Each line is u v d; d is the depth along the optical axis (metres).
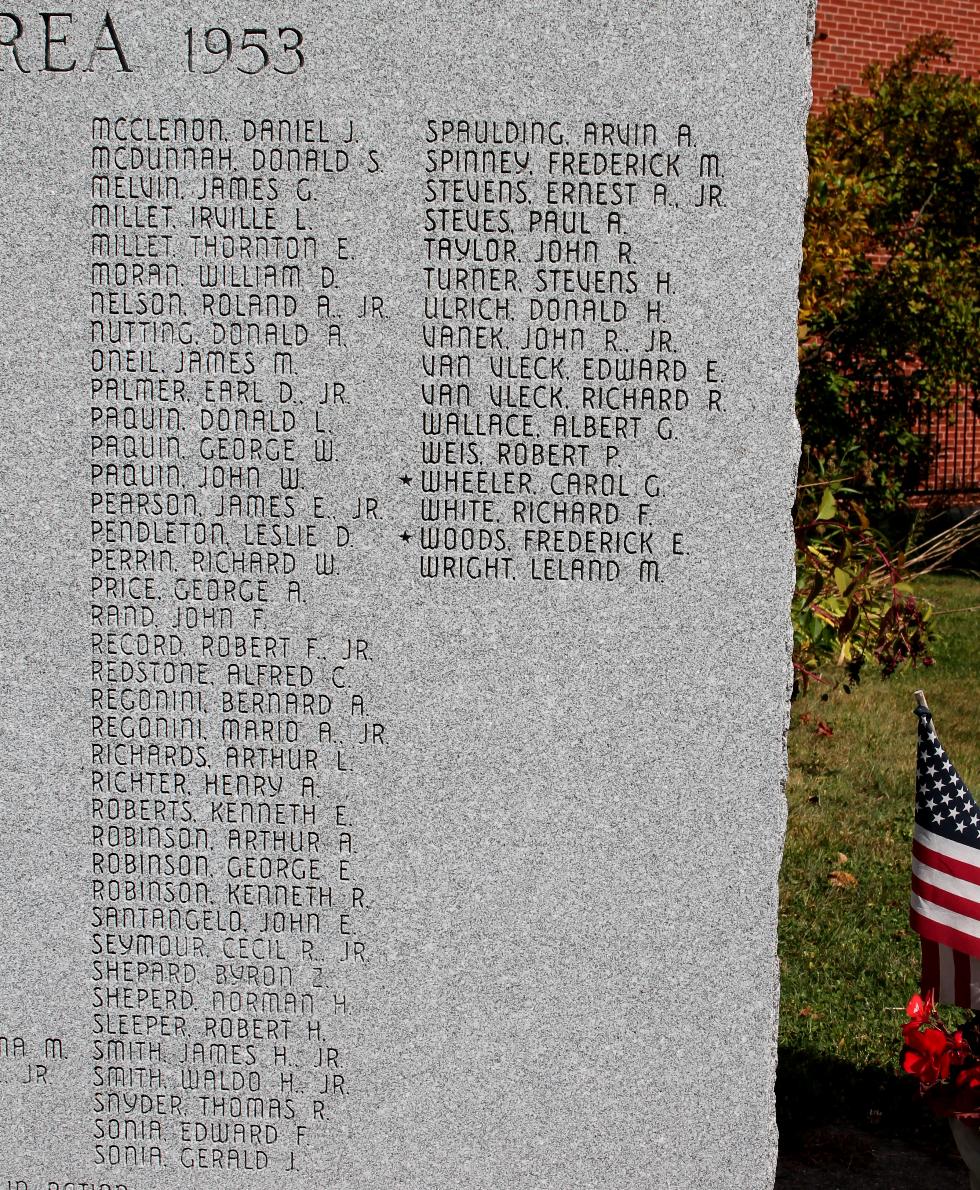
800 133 3.12
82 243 3.23
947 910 3.50
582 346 3.20
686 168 3.14
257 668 3.34
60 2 3.17
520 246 3.18
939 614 10.02
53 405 3.28
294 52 3.15
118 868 3.42
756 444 3.21
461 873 3.39
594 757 3.34
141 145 3.20
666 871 3.37
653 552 3.26
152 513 3.30
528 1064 3.44
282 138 3.18
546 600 3.29
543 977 3.41
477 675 3.32
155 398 3.27
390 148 3.17
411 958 3.42
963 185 11.05
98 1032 3.46
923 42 11.67
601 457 3.24
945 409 11.91
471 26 3.13
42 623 3.35
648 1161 3.46
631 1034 3.42
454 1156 3.48
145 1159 3.50
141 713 3.37
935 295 10.70
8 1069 3.48
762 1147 3.43
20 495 3.31
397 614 3.31
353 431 3.25
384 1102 3.47
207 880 3.41
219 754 3.37
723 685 3.30
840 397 10.38
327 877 3.40
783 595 3.26
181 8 3.16
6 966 3.46
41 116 3.20
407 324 3.21
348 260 3.20
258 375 3.25
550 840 3.37
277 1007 3.45
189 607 3.33
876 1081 4.30
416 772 3.36
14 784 3.40
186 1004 3.45
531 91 3.14
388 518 3.28
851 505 6.25
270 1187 3.49
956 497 13.26
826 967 4.98
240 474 3.28
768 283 3.16
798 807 6.44
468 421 3.24
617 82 3.13
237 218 3.20
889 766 6.97
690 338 3.19
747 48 3.11
